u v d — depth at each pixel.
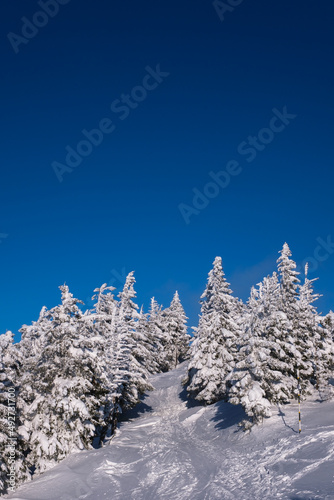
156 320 74.50
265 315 31.41
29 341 35.91
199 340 44.47
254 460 22.61
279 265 39.75
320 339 40.69
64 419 25.70
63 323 27.30
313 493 15.40
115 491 20.73
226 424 34.81
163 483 21.23
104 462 24.92
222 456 25.52
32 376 26.94
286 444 23.61
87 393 28.80
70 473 23.31
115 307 40.81
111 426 39.28
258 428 29.00
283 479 18.22
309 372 35.78
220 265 46.69
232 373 30.56
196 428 37.28
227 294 45.72
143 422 43.25
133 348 42.31
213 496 17.97
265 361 30.17
